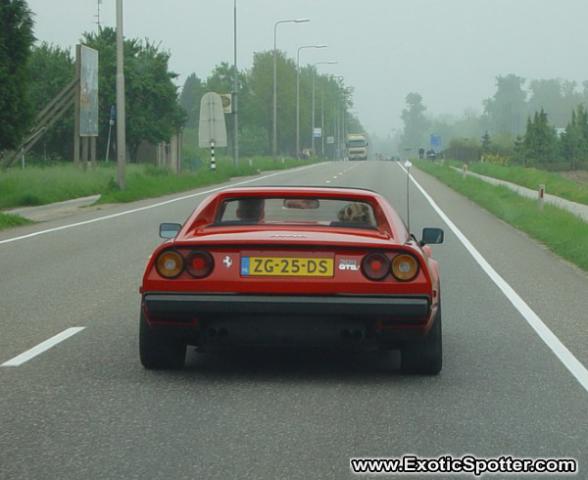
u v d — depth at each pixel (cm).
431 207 5359
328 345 1298
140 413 1192
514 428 1141
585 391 1321
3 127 5219
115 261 2791
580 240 3120
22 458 1016
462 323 1853
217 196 1452
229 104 10994
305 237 1305
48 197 5544
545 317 1927
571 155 15088
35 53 10900
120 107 6003
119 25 6050
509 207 4766
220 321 1286
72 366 1452
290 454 1034
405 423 1158
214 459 1016
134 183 6375
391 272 1277
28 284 2336
